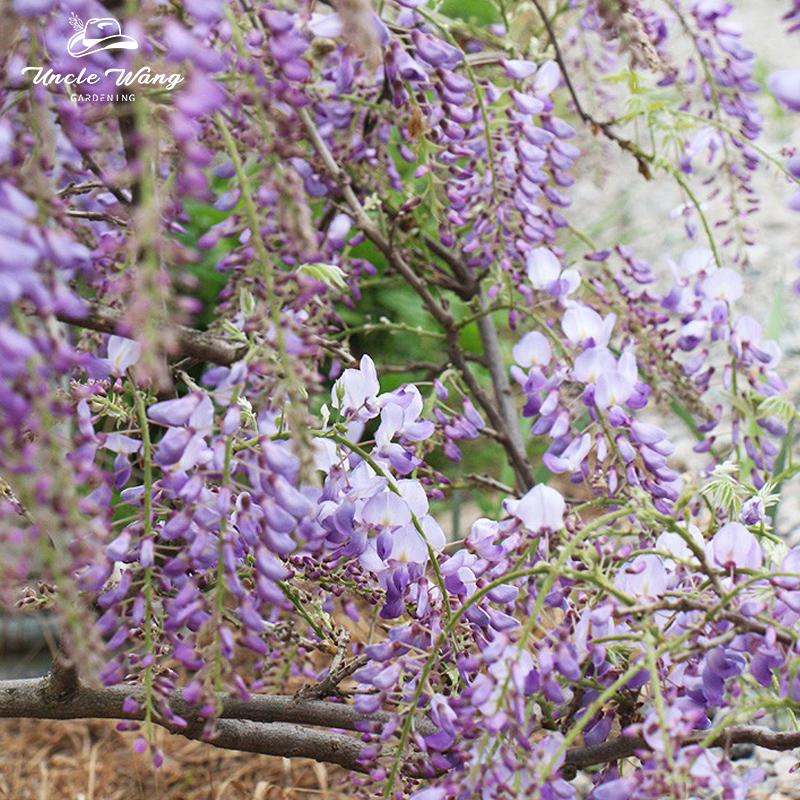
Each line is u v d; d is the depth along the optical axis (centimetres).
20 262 120
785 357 223
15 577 126
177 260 125
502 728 134
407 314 218
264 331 134
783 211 270
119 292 134
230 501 136
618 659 142
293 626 148
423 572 142
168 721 138
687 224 174
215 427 135
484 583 141
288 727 151
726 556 139
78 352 140
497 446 225
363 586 148
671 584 141
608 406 145
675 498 148
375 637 182
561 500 139
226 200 148
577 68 190
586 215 288
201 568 136
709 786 133
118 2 128
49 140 126
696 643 134
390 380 215
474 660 135
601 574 136
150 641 136
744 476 166
